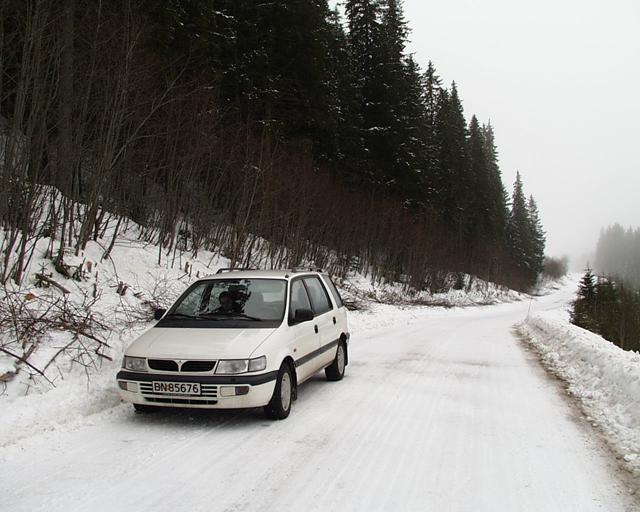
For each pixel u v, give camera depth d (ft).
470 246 208.13
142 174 55.98
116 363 24.97
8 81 37.42
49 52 34.78
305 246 86.69
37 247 36.47
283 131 89.71
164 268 49.32
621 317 130.62
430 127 166.30
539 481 15.40
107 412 21.22
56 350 23.36
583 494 14.55
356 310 77.82
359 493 14.24
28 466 15.58
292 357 22.07
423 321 83.61
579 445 18.81
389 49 130.62
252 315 22.61
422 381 29.96
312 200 86.58
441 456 17.30
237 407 19.13
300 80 95.71
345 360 30.96
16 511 12.80
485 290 215.10
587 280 140.67
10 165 30.58
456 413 22.89
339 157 110.11
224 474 15.34
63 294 30.89
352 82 126.00
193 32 71.36
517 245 308.60
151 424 20.01
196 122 59.36
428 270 153.58
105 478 14.85
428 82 187.01
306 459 16.70
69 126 38.04
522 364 37.83
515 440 19.24
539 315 75.00
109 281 39.17
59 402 20.27
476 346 48.39
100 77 42.52
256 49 88.84
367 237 117.50
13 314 24.53
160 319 23.54
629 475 16.12
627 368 26.07
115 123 43.09
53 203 36.88
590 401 25.86
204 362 19.22
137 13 45.47
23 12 33.86
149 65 48.29
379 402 24.48
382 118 130.00
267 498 13.80
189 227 68.13
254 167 68.85
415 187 134.62
